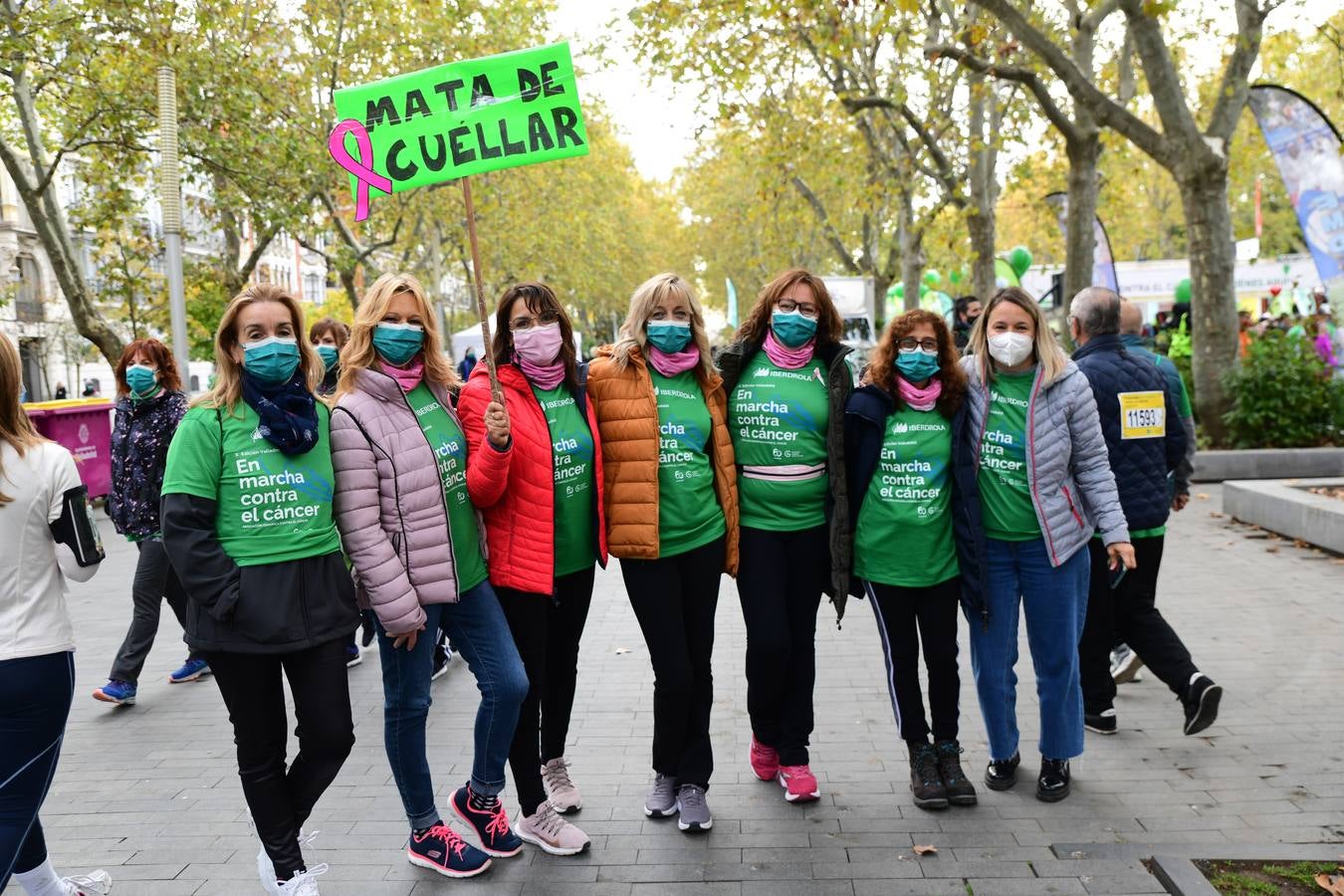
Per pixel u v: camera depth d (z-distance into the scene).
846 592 3.95
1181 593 7.39
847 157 22.61
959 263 25.44
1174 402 4.98
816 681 5.79
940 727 4.14
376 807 4.24
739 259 51.66
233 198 17.47
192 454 3.06
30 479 2.93
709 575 3.93
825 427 4.02
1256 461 12.27
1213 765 4.41
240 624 3.07
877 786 4.30
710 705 4.01
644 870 3.63
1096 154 13.65
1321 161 12.68
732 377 4.09
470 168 3.61
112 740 5.21
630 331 3.92
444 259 39.28
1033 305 3.96
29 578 2.95
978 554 4.01
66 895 3.41
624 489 3.83
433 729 5.20
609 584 8.71
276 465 3.13
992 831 3.85
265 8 18.67
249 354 3.11
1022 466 3.97
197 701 5.85
